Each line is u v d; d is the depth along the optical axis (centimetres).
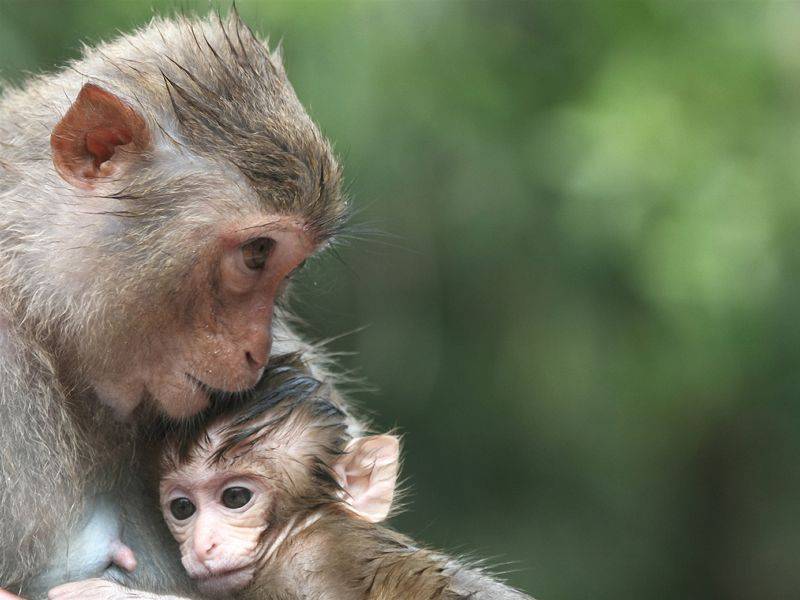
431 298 1770
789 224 1648
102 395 746
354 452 782
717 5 1742
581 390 1869
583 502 1966
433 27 1596
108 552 751
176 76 758
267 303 751
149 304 734
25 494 719
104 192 738
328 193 758
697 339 1745
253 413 743
